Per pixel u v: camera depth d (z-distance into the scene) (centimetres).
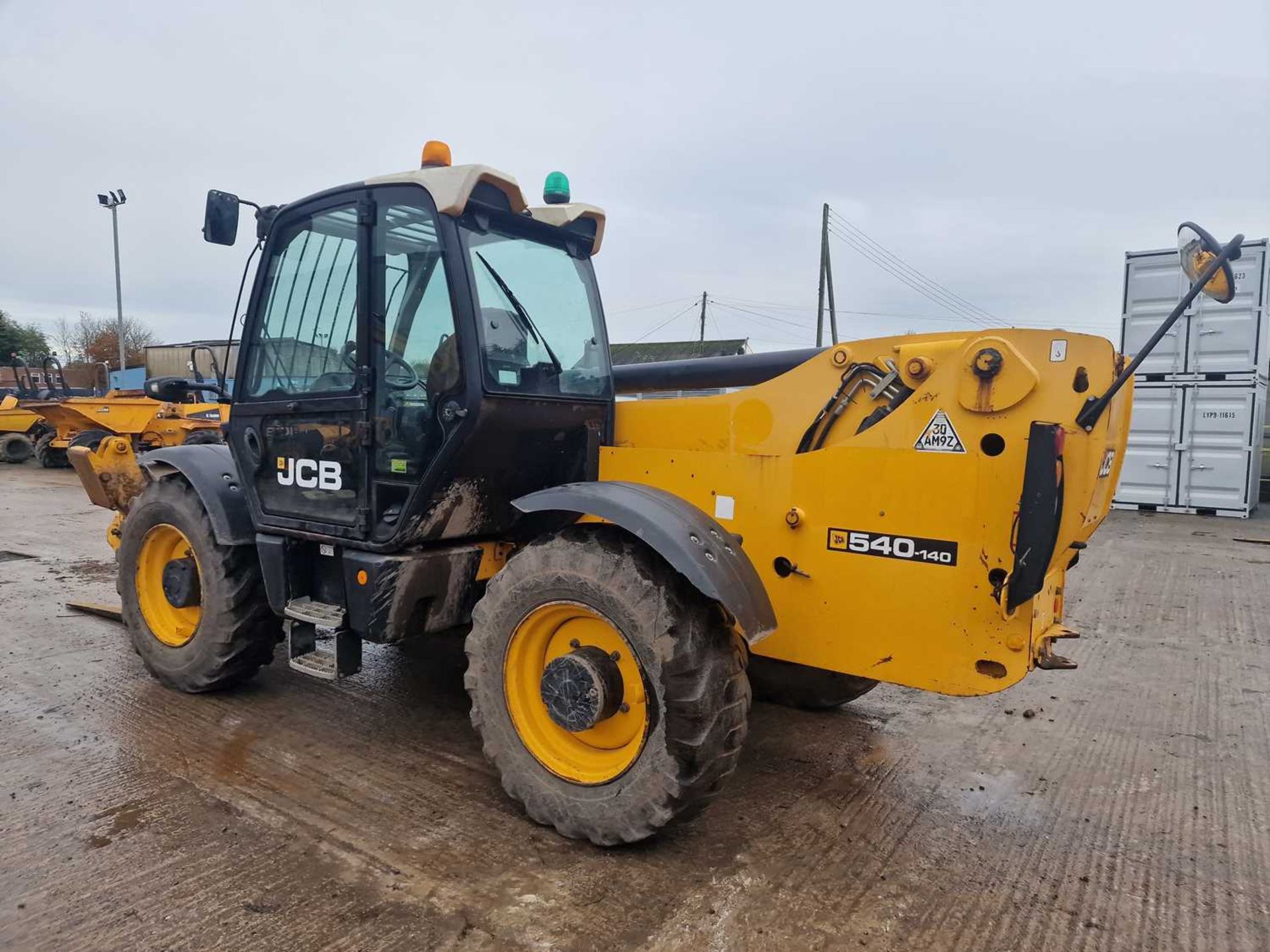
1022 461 240
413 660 455
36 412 1482
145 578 411
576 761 276
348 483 323
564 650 282
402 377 307
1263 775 332
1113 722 385
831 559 274
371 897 240
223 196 345
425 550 322
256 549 379
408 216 305
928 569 257
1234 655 482
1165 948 226
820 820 292
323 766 324
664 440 332
